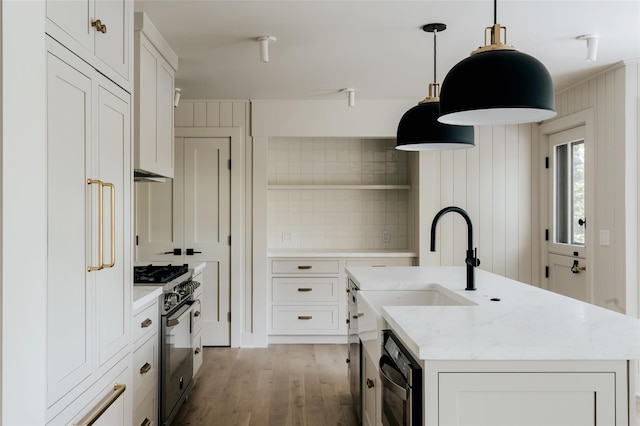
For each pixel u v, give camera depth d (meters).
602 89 3.89
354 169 5.54
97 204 1.76
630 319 1.80
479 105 1.65
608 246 3.80
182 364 3.16
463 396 1.45
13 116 0.98
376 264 5.04
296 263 5.00
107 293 1.87
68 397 1.54
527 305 2.08
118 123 1.99
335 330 5.00
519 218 5.05
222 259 4.87
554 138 4.78
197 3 2.65
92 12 1.74
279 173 5.51
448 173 5.05
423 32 3.08
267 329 4.96
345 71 3.93
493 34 1.75
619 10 2.71
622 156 3.64
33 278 1.05
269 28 3.01
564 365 1.45
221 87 4.40
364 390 2.73
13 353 0.97
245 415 3.25
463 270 3.33
